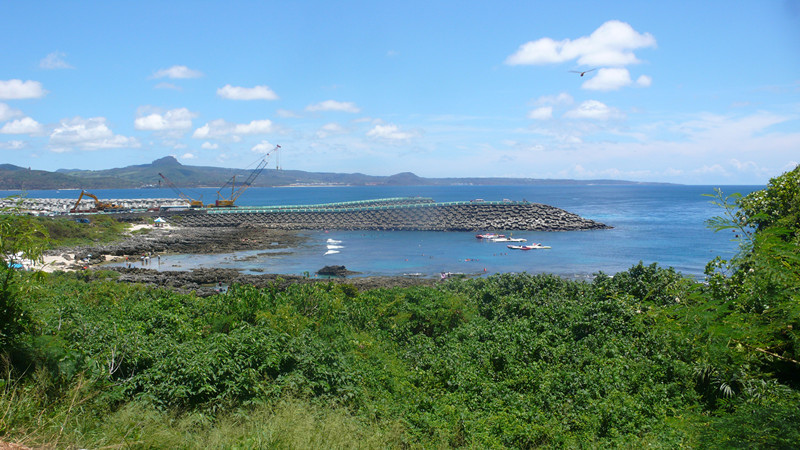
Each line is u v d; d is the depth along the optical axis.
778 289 11.71
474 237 93.69
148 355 12.94
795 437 7.98
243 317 20.89
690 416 12.16
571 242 84.50
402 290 31.41
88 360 11.84
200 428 10.56
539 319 22.53
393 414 13.38
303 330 17.97
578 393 14.30
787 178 18.42
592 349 18.38
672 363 15.47
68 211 126.81
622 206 187.25
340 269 59.38
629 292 24.69
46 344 11.48
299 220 114.69
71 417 9.30
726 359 13.12
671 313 16.75
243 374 12.57
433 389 15.62
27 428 8.52
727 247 76.06
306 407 11.73
